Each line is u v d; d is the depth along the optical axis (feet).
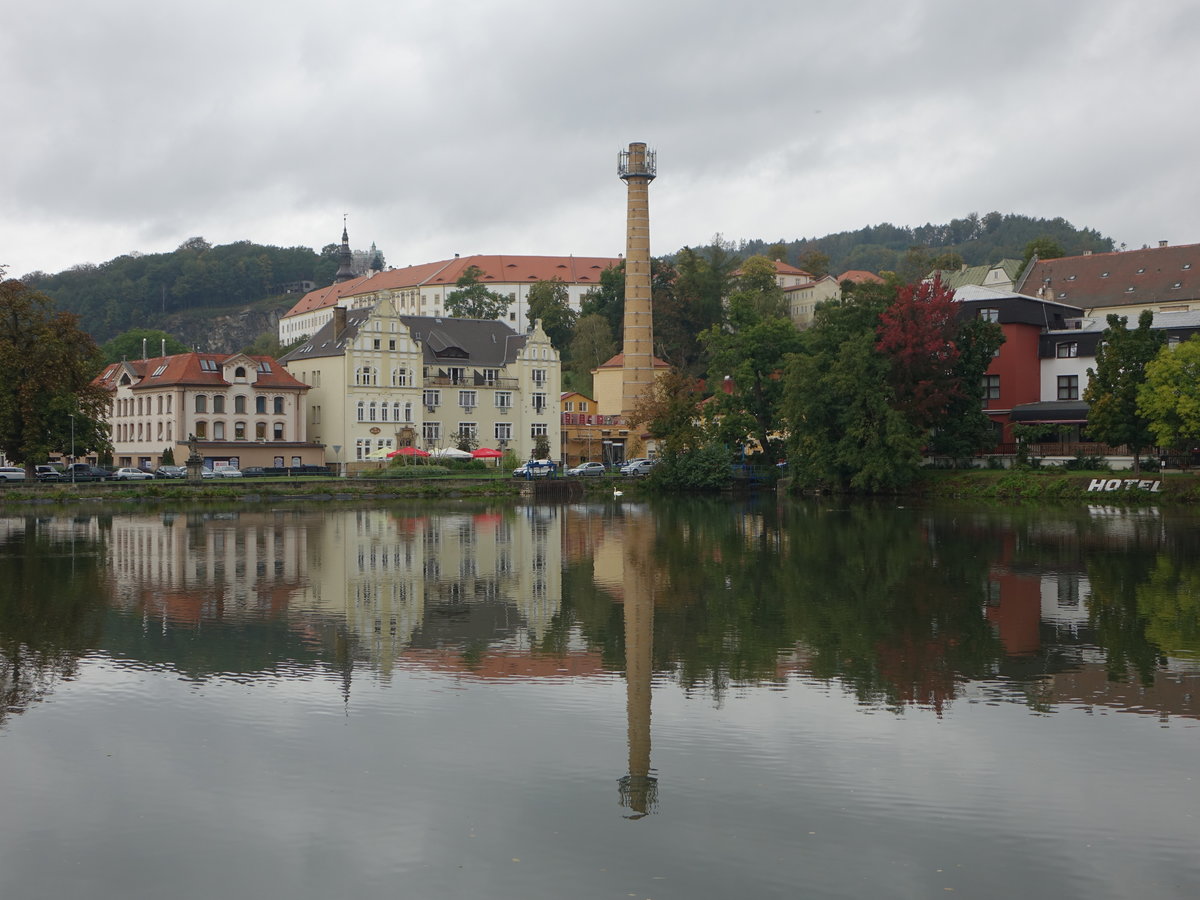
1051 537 223.71
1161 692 99.76
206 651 117.39
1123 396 325.62
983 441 378.73
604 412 575.79
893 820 71.15
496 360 513.45
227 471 419.95
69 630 128.67
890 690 100.78
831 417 372.38
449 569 181.98
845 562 187.73
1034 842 68.03
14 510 318.86
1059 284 511.40
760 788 76.48
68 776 79.20
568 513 315.37
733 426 428.15
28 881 64.08
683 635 125.49
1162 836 68.69
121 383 479.00
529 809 73.31
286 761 82.12
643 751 84.07
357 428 466.70
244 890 62.90
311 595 154.71
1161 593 151.74
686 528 259.60
